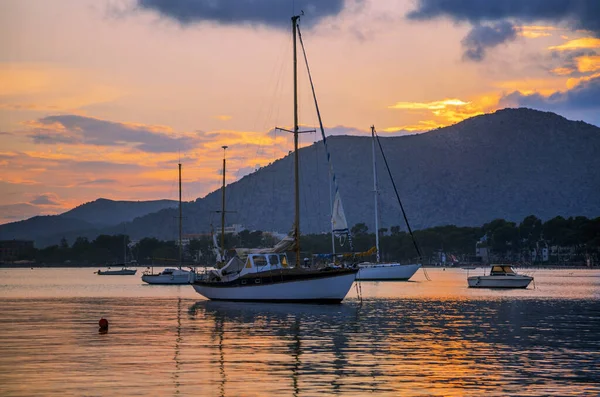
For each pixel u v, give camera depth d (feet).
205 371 122.21
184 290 399.24
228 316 215.10
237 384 112.37
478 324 194.80
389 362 131.64
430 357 137.18
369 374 120.26
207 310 236.63
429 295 326.24
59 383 112.37
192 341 158.30
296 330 178.91
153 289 415.44
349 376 118.62
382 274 473.26
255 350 145.18
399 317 212.43
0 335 168.96
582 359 135.64
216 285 269.23
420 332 175.63
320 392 107.55
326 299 249.34
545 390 109.50
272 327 185.37
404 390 108.99
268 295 255.09
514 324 195.42
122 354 139.33
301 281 249.14
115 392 106.83
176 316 216.54
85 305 269.03
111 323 196.44
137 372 121.08
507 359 135.33
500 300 294.46
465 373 121.49
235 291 263.08
